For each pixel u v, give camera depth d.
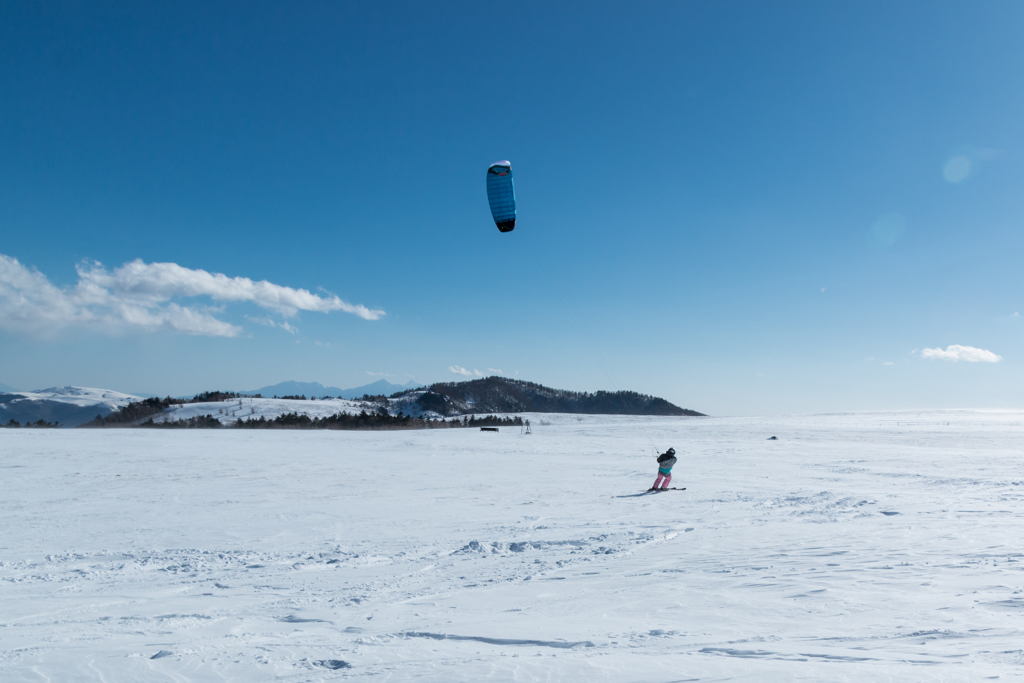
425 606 5.93
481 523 10.98
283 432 43.06
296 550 8.82
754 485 16.39
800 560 7.17
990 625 4.35
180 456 24.48
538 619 5.22
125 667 3.84
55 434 35.84
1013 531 8.65
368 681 3.35
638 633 4.57
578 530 10.14
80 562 8.18
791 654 3.75
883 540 8.23
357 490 15.60
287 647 4.35
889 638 4.13
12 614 5.83
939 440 36.59
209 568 7.85
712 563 7.32
